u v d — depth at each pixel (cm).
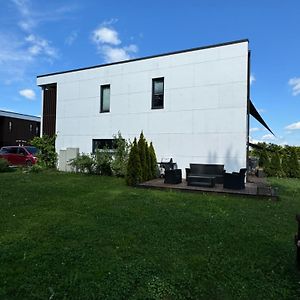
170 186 954
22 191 871
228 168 1120
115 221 546
